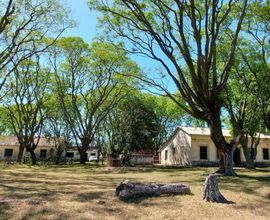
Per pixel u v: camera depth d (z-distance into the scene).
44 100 44.22
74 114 43.75
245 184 14.93
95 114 47.50
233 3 19.06
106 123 47.97
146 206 9.31
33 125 42.56
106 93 42.25
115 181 16.58
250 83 26.28
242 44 24.58
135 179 17.91
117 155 37.12
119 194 10.30
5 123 55.88
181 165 39.16
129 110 39.47
